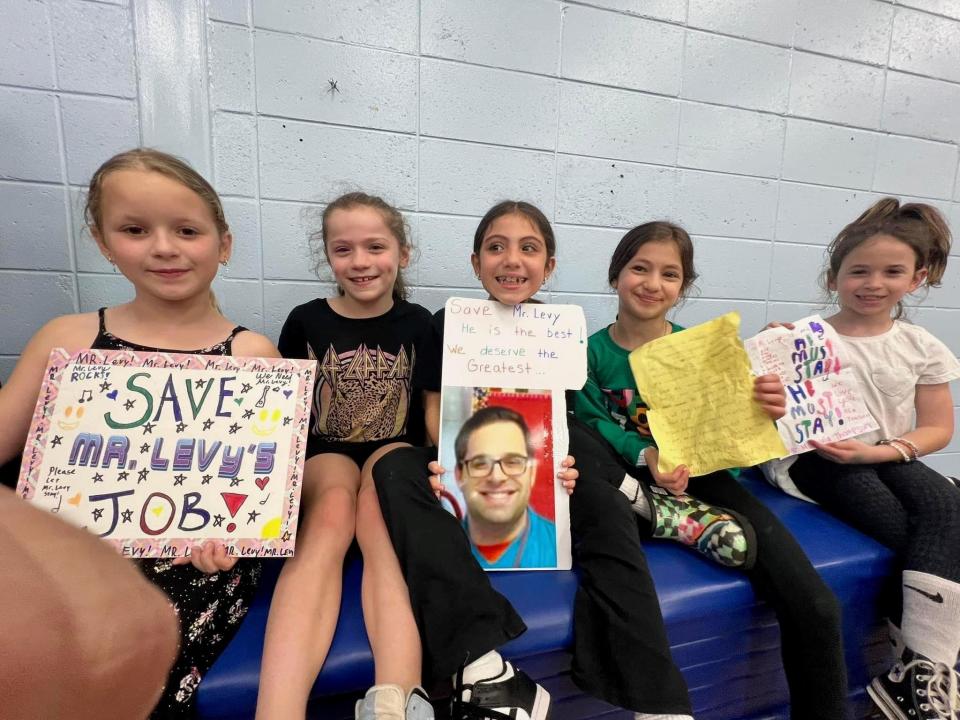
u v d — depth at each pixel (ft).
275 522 2.28
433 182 3.87
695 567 2.70
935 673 2.58
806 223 4.79
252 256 3.64
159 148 3.34
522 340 3.09
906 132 4.83
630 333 3.61
